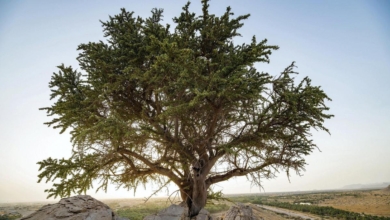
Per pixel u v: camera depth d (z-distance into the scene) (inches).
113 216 347.6
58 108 437.7
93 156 436.5
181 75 374.9
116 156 512.4
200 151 507.2
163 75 406.9
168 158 495.8
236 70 397.1
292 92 454.9
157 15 590.6
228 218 448.5
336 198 3961.6
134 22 567.5
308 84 460.8
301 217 1663.4
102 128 377.1
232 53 479.5
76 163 419.8
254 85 411.2
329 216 1975.9
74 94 466.9
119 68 478.9
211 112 468.1
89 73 476.7
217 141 515.8
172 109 373.4
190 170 524.1
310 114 453.4
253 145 483.8
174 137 476.1
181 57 368.5
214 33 510.3
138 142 471.2
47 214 315.0
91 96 438.6
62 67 474.9
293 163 510.3
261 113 449.7
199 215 460.1
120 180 569.6
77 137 353.7
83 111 439.2
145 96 510.0
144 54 495.5
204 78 382.0
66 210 315.6
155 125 478.6
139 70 454.9
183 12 529.0
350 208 2640.3
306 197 4458.7
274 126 499.5
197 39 527.8
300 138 506.3
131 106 526.0
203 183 521.3
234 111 494.3
